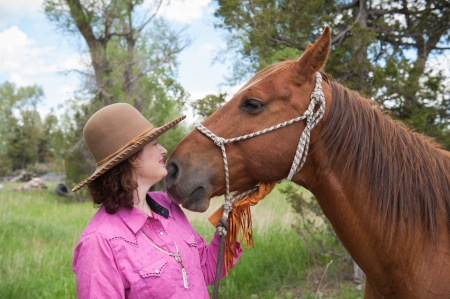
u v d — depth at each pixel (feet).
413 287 5.84
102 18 51.44
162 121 55.93
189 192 6.07
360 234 6.08
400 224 5.87
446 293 5.65
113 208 5.24
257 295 14.47
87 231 5.17
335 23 16.17
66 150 52.24
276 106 6.08
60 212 37.47
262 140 6.08
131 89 53.72
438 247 5.81
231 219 6.41
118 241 5.07
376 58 16.48
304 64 6.05
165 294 5.09
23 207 39.96
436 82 14.05
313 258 15.99
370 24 16.14
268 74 6.35
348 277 15.42
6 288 13.78
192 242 5.93
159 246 5.41
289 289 14.94
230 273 15.34
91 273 4.86
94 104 52.60
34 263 17.71
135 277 5.00
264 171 6.16
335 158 6.11
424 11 15.29
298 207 15.46
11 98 163.02
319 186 6.30
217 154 6.21
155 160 5.70
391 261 5.94
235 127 6.16
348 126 6.12
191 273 5.55
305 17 14.82
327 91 6.29
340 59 14.55
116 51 53.78
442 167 6.24
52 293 14.53
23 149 126.00
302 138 6.00
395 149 6.17
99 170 5.18
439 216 5.93
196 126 6.40
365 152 6.05
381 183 5.96
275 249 17.28
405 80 13.42
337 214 6.21
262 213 22.75
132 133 5.46
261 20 15.42
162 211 5.81
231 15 16.30
